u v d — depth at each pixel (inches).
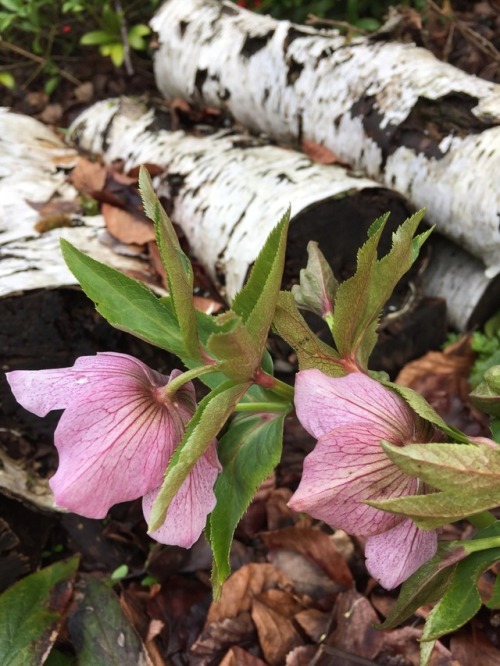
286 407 8.1
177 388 7.0
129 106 24.2
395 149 17.8
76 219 18.4
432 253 19.4
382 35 19.8
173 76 25.0
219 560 7.4
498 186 15.7
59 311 14.1
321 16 28.9
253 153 20.0
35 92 30.6
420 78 17.8
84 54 32.1
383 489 6.7
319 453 6.5
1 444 14.2
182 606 13.9
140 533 15.0
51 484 6.5
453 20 23.5
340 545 14.5
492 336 18.2
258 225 16.8
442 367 17.5
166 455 6.9
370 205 16.7
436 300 18.1
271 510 15.5
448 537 14.1
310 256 9.4
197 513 6.9
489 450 6.3
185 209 19.3
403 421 7.0
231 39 22.3
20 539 13.8
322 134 19.9
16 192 18.8
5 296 13.3
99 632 12.6
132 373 7.2
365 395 6.9
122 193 18.8
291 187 17.1
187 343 7.1
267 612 13.3
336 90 19.3
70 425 6.7
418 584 7.7
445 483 6.2
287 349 16.5
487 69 24.8
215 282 18.4
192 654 13.0
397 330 17.4
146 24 31.7
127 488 6.7
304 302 9.3
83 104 29.9
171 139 22.2
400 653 12.2
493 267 16.8
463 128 16.9
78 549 14.9
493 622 12.3
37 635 12.3
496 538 7.5
